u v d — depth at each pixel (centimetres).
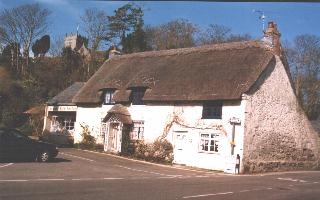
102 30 6562
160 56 3406
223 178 2122
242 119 2634
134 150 3084
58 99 4006
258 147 2722
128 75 3378
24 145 2111
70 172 1825
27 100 4853
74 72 6041
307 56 5203
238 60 2869
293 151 3027
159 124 3009
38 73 5884
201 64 3023
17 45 6072
